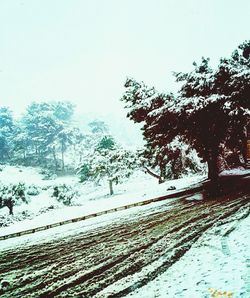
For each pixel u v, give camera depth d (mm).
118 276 7934
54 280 8281
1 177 61781
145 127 25297
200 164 35344
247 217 11641
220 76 21578
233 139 25141
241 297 5594
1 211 36281
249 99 21297
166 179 36844
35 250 12062
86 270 8719
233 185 21219
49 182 60969
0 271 9805
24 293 7672
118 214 17453
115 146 42250
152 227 12711
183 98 21984
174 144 30484
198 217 13109
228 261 7586
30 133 85250
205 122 22516
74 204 37031
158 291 6691
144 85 25734
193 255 8555
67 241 12773
